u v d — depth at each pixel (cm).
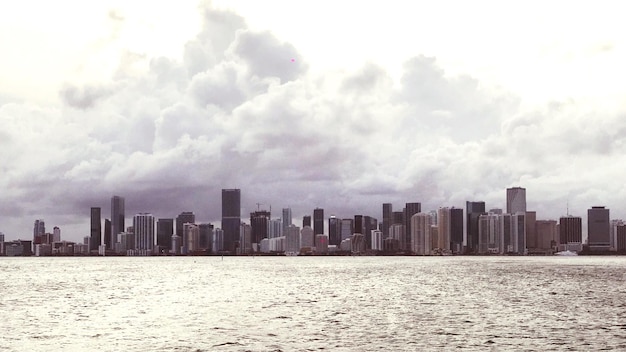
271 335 6312
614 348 5466
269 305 9681
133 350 5497
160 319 7812
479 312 8425
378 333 6412
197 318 7888
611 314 8094
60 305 9969
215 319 7756
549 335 6222
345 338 6084
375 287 14250
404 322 7325
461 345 5647
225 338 6131
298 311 8688
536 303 9762
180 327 6994
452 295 11588
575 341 5838
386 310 8775
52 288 14738
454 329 6688
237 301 10494
